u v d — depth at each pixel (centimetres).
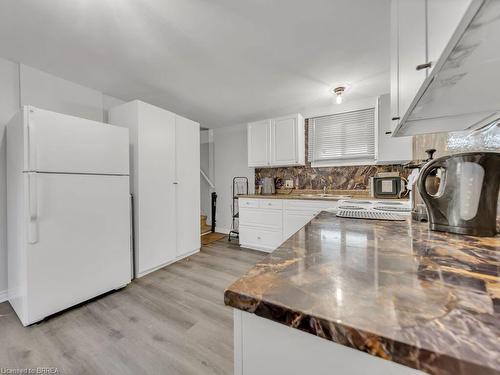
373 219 119
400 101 98
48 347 139
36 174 158
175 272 256
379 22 160
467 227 81
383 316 33
